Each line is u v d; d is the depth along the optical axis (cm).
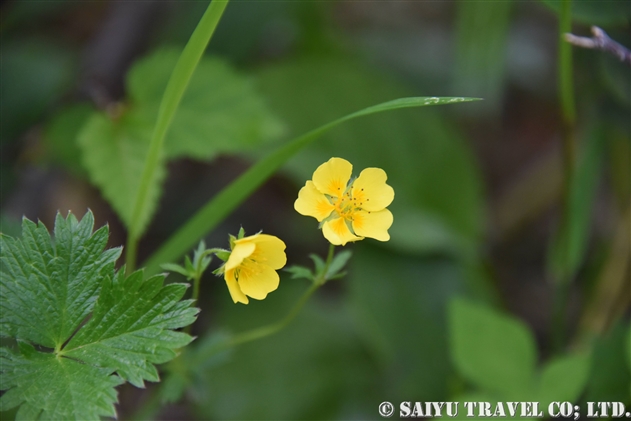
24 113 47
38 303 31
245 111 43
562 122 41
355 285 47
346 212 32
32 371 31
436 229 49
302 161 48
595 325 46
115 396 31
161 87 43
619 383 40
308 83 51
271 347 47
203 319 48
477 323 39
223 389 45
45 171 46
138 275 32
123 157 41
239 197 36
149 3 50
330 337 48
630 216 46
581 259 44
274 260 31
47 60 49
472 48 49
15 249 31
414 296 47
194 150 42
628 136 44
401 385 44
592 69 43
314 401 45
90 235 32
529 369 39
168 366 36
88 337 31
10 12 50
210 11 32
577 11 38
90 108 45
